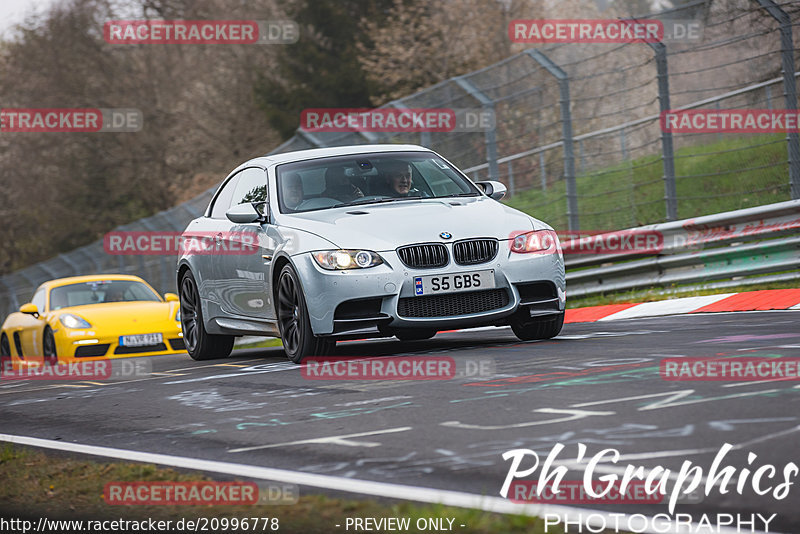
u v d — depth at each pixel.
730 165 53.50
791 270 40.53
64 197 151.38
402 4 126.56
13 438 20.59
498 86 53.56
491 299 27.47
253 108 142.00
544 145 55.34
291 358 28.84
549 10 124.12
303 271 27.48
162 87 145.12
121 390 26.78
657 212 56.59
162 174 147.00
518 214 29.11
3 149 148.50
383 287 26.69
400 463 14.70
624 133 52.66
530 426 16.31
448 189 31.52
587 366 22.33
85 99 145.00
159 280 81.31
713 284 42.91
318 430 17.83
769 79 46.06
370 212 28.84
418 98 55.69
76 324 45.69
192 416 20.89
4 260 167.88
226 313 33.47
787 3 43.69
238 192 33.91
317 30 148.75
